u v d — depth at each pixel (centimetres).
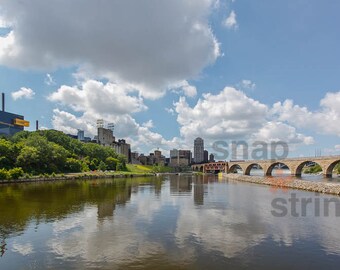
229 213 4666
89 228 3619
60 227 3666
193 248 2859
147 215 4469
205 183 12688
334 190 7350
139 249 2830
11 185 10175
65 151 17500
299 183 9594
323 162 14562
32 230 3516
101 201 6006
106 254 2686
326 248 2873
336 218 4244
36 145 15475
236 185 11269
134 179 16125
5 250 2789
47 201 5959
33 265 2427
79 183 11638
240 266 2423
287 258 2606
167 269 2352
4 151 13362
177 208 5138
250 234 3362
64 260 2538
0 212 4666
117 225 3784
